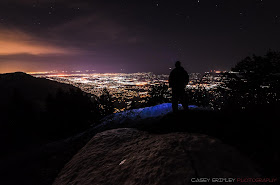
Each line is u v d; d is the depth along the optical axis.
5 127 8.03
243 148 1.99
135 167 2.20
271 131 2.12
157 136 3.16
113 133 4.19
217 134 2.58
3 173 3.78
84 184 2.44
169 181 1.62
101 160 3.01
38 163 3.96
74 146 4.76
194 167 1.68
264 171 1.52
